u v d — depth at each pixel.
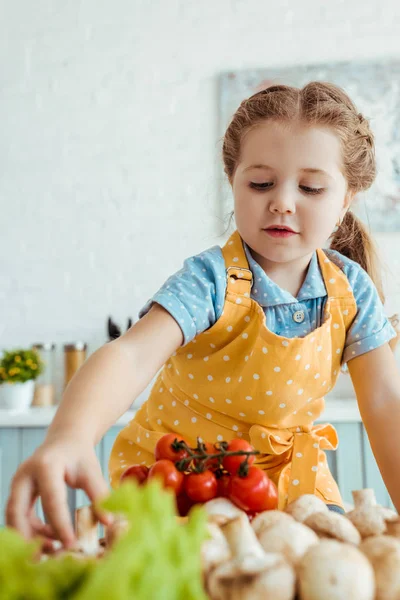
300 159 0.85
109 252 2.61
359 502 0.58
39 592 0.28
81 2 2.65
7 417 2.22
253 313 0.93
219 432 0.98
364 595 0.35
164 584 0.27
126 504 0.29
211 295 0.91
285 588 0.35
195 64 2.60
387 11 2.51
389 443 0.88
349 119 0.93
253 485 0.60
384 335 0.98
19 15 2.68
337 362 0.98
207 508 0.56
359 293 0.99
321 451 1.00
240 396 0.95
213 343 0.94
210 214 2.56
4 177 2.67
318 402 1.02
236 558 0.38
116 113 2.63
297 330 0.96
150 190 2.61
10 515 0.50
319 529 0.46
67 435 0.57
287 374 0.93
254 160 0.87
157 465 0.61
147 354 0.78
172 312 0.84
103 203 2.62
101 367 0.69
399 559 0.38
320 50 2.52
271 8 2.55
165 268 2.58
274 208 0.85
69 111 2.66
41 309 2.62
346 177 0.93
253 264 0.96
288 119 0.87
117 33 2.64
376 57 2.49
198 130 2.59
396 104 2.44
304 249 0.88
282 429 0.99
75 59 2.66
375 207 2.41
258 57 2.55
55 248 2.64
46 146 2.66
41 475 0.51
